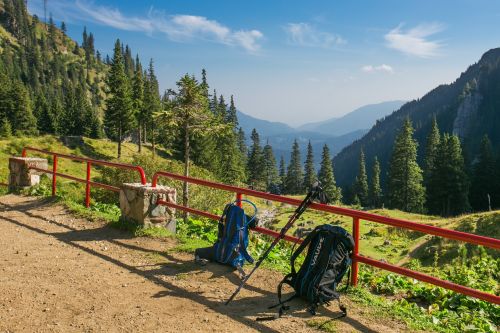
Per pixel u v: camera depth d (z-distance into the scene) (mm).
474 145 180375
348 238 5395
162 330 4766
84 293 5789
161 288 6047
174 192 9422
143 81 82625
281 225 31891
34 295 5668
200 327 4852
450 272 10961
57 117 108250
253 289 6078
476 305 6781
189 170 23328
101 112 199125
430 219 45125
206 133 27750
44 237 8695
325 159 98188
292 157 113688
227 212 7105
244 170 96125
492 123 193375
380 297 6691
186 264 7082
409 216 47781
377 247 24844
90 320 4984
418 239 24984
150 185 9422
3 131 82562
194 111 27031
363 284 7902
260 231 6922
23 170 13898
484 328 5773
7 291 5773
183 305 5465
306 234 6328
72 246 8086
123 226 9234
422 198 73062
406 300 7102
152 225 9102
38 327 4777
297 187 113250
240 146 113562
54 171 12695
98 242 8367
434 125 88188
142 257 7457
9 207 11641
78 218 10375
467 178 70250
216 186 7566
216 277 6512
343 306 5340
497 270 11211
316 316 5184
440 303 6945
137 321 4980
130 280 6332
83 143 72250
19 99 93750
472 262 17312
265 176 108125
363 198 100812
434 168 71875
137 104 77000
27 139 62188
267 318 5055
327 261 5316
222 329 4809
